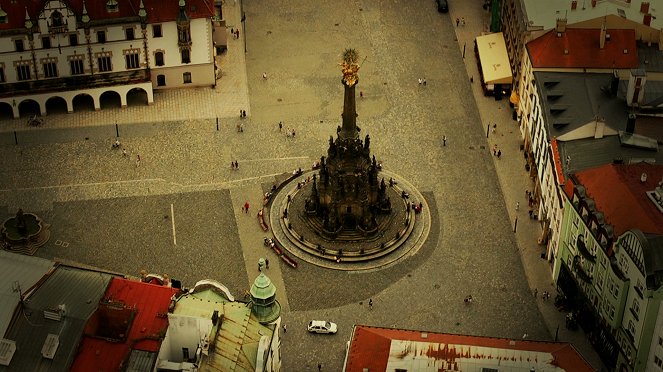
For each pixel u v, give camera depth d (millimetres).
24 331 179250
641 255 199625
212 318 185750
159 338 182125
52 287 188000
